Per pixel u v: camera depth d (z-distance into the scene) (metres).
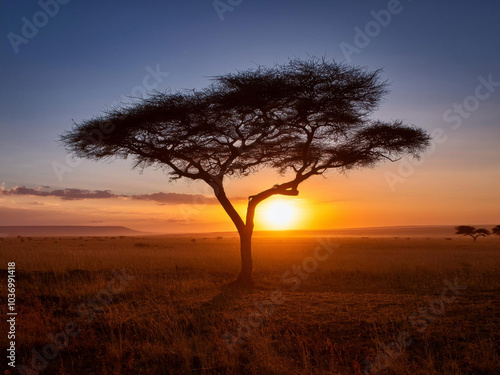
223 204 14.97
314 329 8.03
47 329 8.18
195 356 6.69
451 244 54.94
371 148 15.59
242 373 6.10
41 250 28.42
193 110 13.27
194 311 9.58
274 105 13.26
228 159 15.28
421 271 16.75
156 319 8.73
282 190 15.34
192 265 19.20
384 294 11.84
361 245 50.56
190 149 14.91
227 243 57.53
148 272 16.48
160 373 6.16
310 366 6.17
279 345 7.06
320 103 13.34
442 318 8.51
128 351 6.91
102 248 35.56
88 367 6.48
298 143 16.03
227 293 12.16
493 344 6.74
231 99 12.80
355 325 8.23
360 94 13.62
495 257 26.05
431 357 6.41
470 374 5.78
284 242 63.53
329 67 13.20
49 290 12.32
